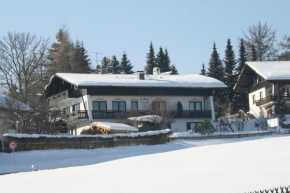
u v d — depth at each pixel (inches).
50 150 1827.0
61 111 2449.6
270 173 793.6
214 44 3656.5
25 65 2682.1
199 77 2928.2
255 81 3024.1
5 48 2642.7
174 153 1256.8
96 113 2539.4
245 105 3432.6
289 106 2741.1
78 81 2504.9
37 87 3026.6
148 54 4569.4
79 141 1915.6
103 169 1069.8
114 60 4547.2
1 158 1689.2
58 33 3860.7
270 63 2945.4
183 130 2719.0
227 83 3449.8
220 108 3299.7
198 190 704.4
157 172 926.4
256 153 1056.2
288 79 2716.5
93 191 773.9
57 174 1074.1
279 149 1090.7
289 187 625.9
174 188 737.6
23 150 1792.6
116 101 2613.2
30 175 1119.0
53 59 3673.7
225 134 2226.9
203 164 975.0
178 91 2751.0
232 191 675.4
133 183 816.9
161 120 2492.6
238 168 878.4
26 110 2032.5
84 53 4178.2
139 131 2370.8
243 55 3624.5
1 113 2025.1
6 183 991.6
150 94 2682.1
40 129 2048.5
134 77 2810.0
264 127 2479.1
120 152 1907.0
